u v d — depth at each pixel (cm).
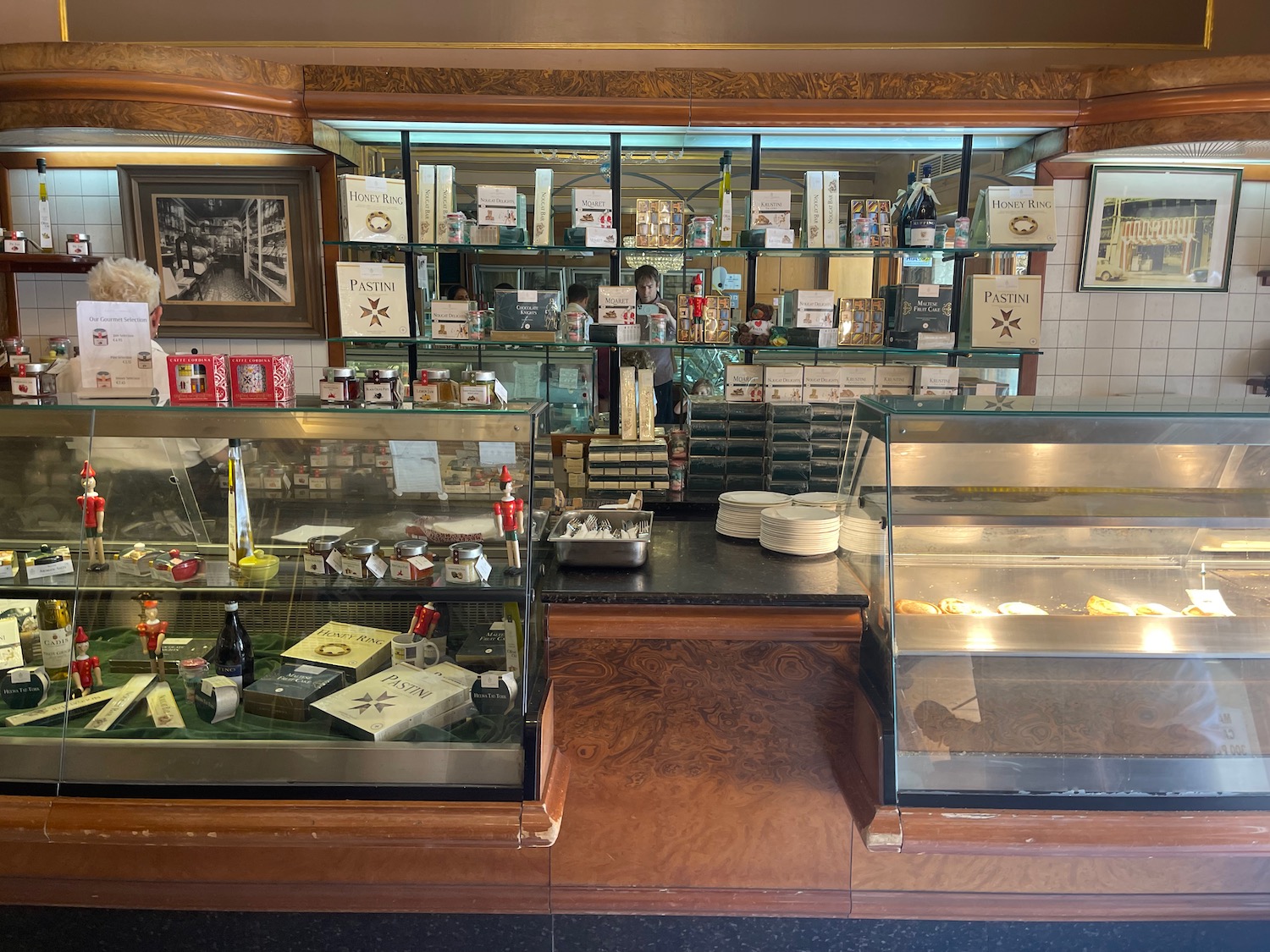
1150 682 203
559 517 275
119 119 299
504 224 342
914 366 344
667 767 230
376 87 315
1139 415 203
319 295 370
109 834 193
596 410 364
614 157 349
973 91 318
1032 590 213
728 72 319
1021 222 336
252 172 359
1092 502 209
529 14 358
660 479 331
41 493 214
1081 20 358
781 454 338
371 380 220
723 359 359
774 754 229
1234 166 360
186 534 218
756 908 232
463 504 215
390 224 338
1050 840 193
